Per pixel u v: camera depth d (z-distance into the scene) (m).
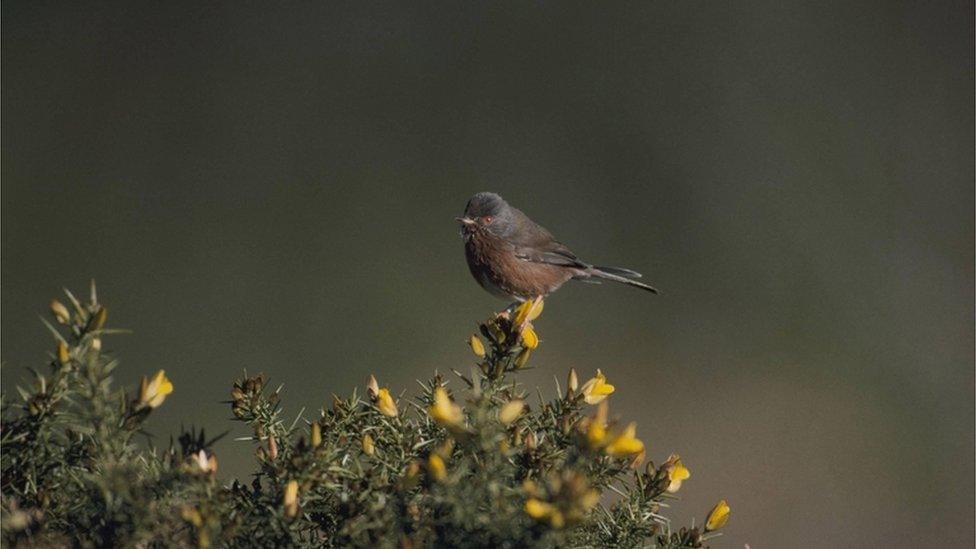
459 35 16.98
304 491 2.89
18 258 15.09
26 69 16.34
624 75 16.64
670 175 16.11
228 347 14.56
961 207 16.02
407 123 16.62
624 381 14.55
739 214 15.84
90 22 16.70
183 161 16.16
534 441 2.99
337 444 3.15
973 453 14.09
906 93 16.48
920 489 13.66
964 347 14.99
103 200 15.76
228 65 16.72
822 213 15.84
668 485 3.12
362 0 17.11
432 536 2.74
